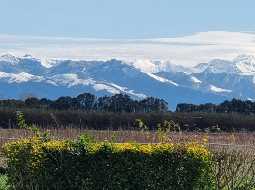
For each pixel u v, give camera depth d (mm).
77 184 37844
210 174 39344
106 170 38031
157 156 38500
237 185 40094
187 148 38938
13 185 38125
